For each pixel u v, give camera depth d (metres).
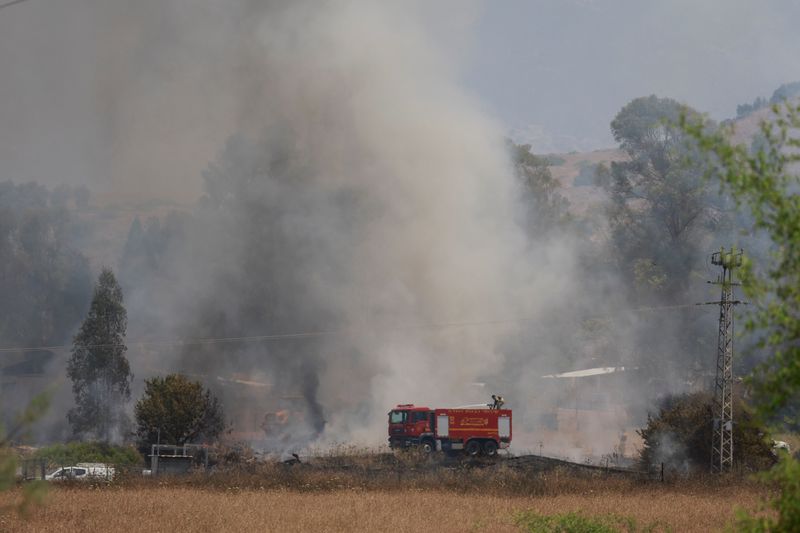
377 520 75.44
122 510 80.06
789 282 22.86
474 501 93.12
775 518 75.31
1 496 87.00
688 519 78.94
